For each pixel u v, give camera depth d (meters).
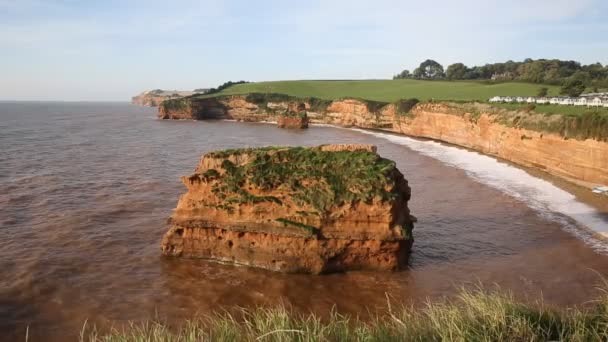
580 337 8.11
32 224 28.30
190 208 22.56
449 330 8.45
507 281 20.67
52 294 19.08
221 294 19.22
